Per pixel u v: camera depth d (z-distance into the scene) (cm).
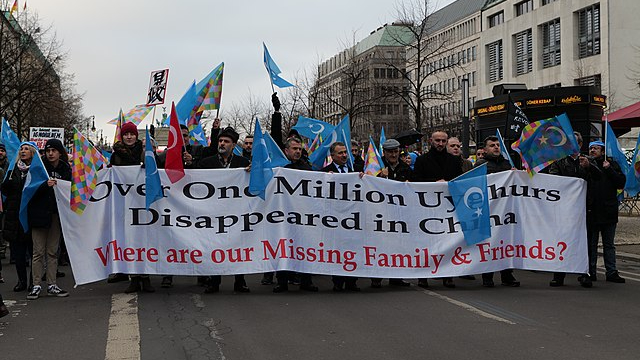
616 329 657
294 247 878
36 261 846
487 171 968
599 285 947
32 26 3938
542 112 1586
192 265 860
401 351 575
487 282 932
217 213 870
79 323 693
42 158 929
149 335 639
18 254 915
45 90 4081
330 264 883
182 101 1135
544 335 631
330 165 959
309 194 886
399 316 718
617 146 992
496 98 1694
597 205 966
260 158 869
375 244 896
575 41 6494
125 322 693
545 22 6888
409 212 907
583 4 6347
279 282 886
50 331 659
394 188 907
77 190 836
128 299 828
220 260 862
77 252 842
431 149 958
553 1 6762
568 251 929
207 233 866
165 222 864
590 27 6309
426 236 909
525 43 7262
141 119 1257
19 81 3922
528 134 934
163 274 861
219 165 905
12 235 905
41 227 834
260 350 580
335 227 888
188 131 1099
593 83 6228
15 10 4078
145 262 860
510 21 7450
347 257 888
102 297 847
